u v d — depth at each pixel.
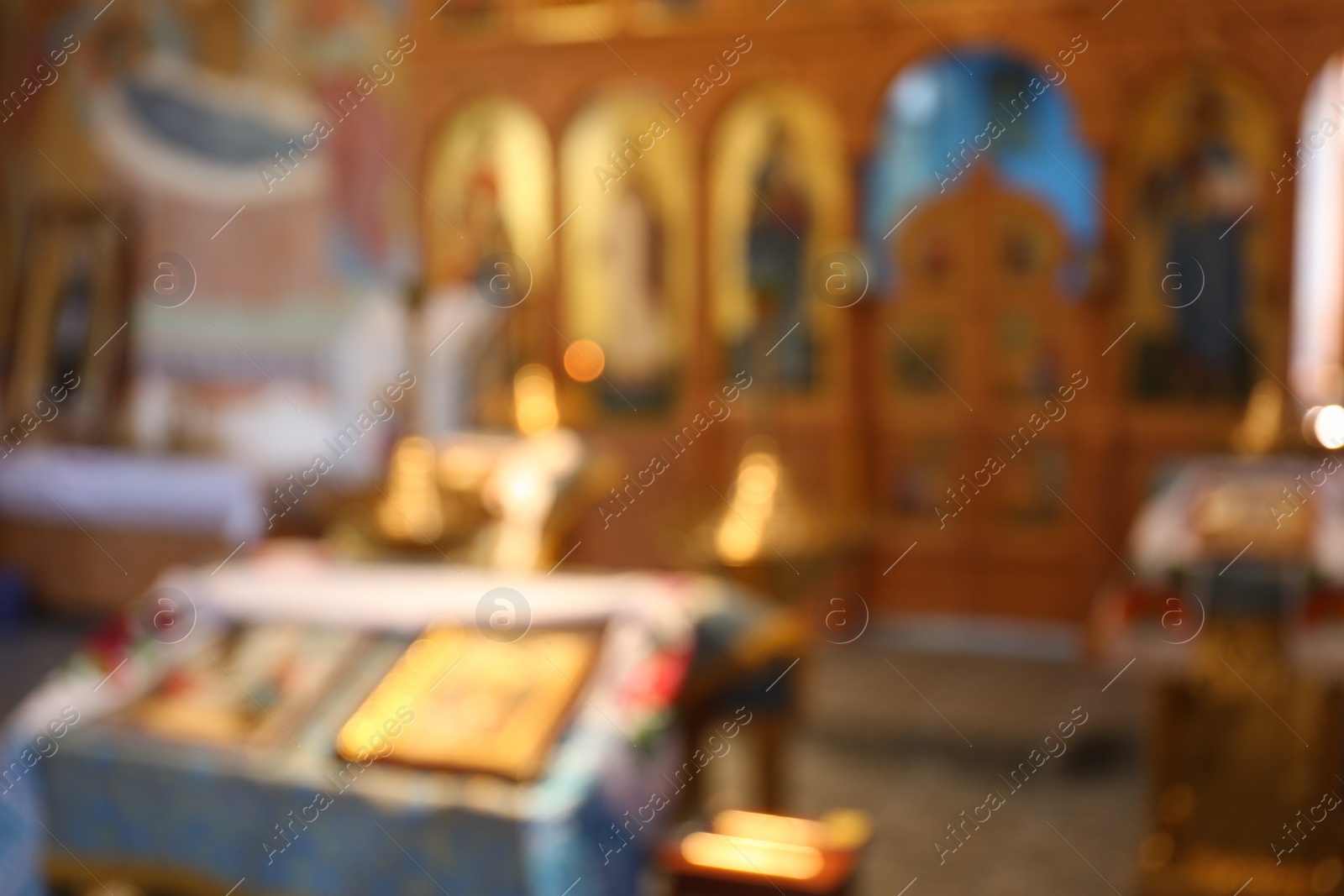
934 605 8.60
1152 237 7.99
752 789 4.58
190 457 9.79
